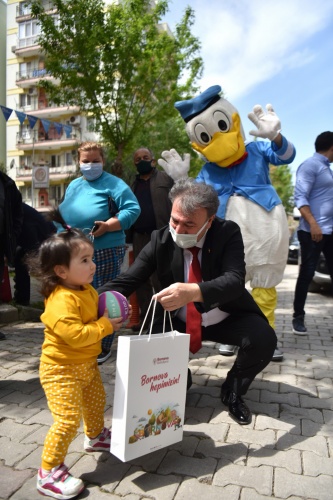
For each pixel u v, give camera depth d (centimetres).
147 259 271
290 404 291
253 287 378
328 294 830
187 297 223
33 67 2964
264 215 362
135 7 1056
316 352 417
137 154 468
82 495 193
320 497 192
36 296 696
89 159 360
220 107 367
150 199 468
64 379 200
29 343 444
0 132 3056
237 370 266
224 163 369
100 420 224
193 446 235
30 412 277
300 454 227
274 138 346
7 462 220
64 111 2838
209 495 193
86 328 194
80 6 986
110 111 1126
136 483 202
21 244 541
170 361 207
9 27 3008
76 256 201
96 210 362
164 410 207
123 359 193
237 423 262
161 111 1185
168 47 1092
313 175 455
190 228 236
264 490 196
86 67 1020
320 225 459
